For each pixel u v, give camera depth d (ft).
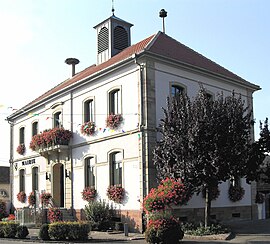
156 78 59.93
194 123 49.96
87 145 69.62
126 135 61.16
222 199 67.10
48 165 80.12
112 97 65.57
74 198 71.46
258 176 55.36
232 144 50.01
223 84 70.90
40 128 85.97
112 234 55.88
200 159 48.85
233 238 48.03
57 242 49.34
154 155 54.19
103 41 80.94
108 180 63.93
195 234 50.21
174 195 48.16
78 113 72.84
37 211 71.05
